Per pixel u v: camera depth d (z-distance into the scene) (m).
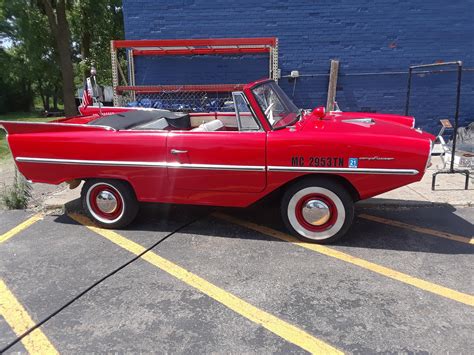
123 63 14.16
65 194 5.98
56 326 2.98
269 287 3.43
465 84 9.11
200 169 4.25
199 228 4.75
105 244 4.36
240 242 4.34
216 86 8.52
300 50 9.13
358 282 3.48
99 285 3.53
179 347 2.72
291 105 4.90
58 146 4.58
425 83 9.14
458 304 3.14
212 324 2.96
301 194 4.16
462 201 5.33
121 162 4.43
